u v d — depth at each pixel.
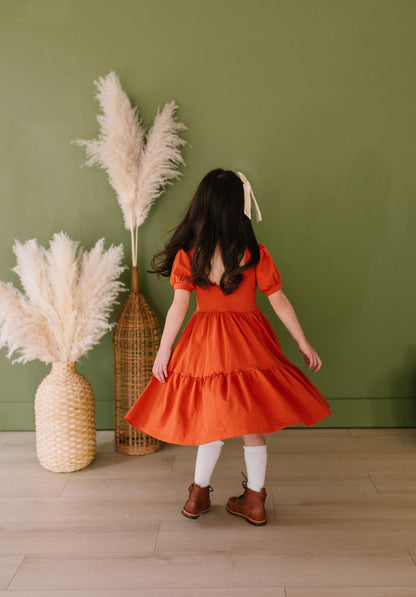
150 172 2.46
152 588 1.57
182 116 2.61
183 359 1.86
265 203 2.67
